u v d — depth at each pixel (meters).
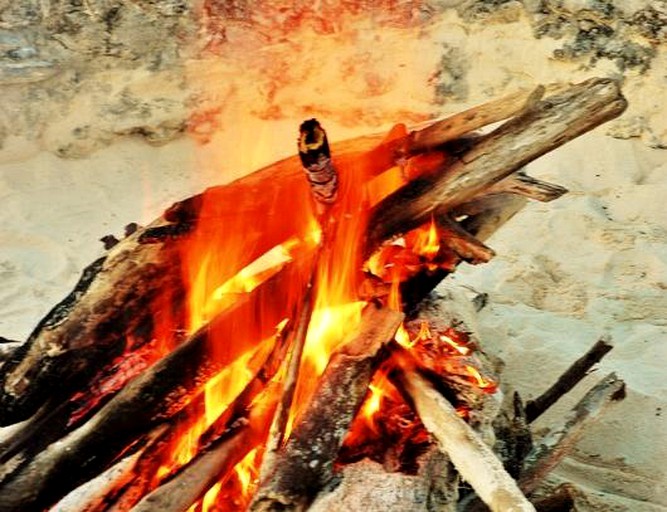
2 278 4.12
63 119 4.52
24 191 4.44
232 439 2.97
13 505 2.92
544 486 3.38
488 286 4.02
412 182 3.15
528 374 3.73
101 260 3.12
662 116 4.43
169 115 4.55
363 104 4.57
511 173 3.17
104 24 4.46
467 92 4.56
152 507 2.87
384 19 4.52
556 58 4.48
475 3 4.50
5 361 3.17
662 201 4.28
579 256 4.11
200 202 3.12
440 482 3.00
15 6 4.45
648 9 4.40
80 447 2.96
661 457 3.50
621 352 3.81
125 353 3.14
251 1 4.50
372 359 3.01
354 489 2.91
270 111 4.59
